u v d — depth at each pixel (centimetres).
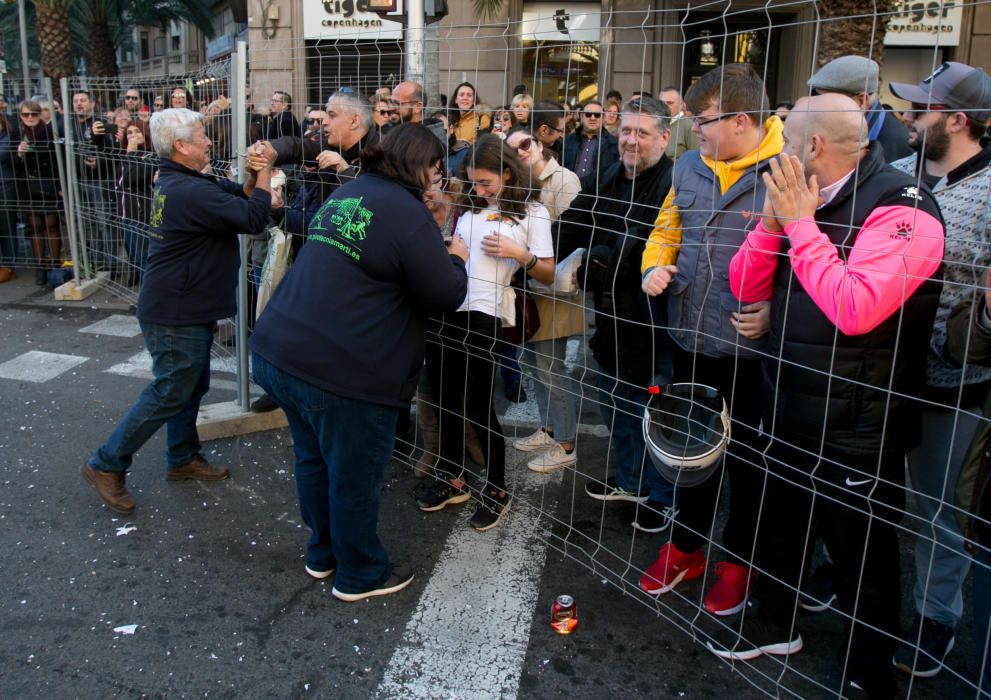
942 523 257
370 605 301
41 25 1374
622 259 328
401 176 266
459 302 275
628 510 372
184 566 323
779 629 271
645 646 279
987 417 211
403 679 262
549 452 416
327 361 265
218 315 357
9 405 491
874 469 220
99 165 695
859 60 242
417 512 371
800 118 217
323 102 444
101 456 356
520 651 276
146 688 256
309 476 302
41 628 283
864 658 235
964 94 245
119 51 2833
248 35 1146
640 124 319
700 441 265
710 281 276
